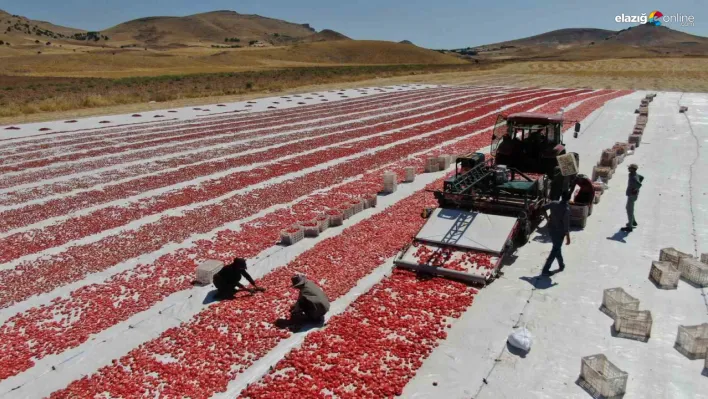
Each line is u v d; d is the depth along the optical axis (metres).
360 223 15.75
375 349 9.18
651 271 11.43
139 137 31.95
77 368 9.03
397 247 13.70
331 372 8.52
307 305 10.00
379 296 10.99
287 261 13.25
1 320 10.69
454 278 11.62
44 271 12.99
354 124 35.84
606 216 15.41
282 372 8.64
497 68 90.94
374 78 78.81
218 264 12.43
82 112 42.62
